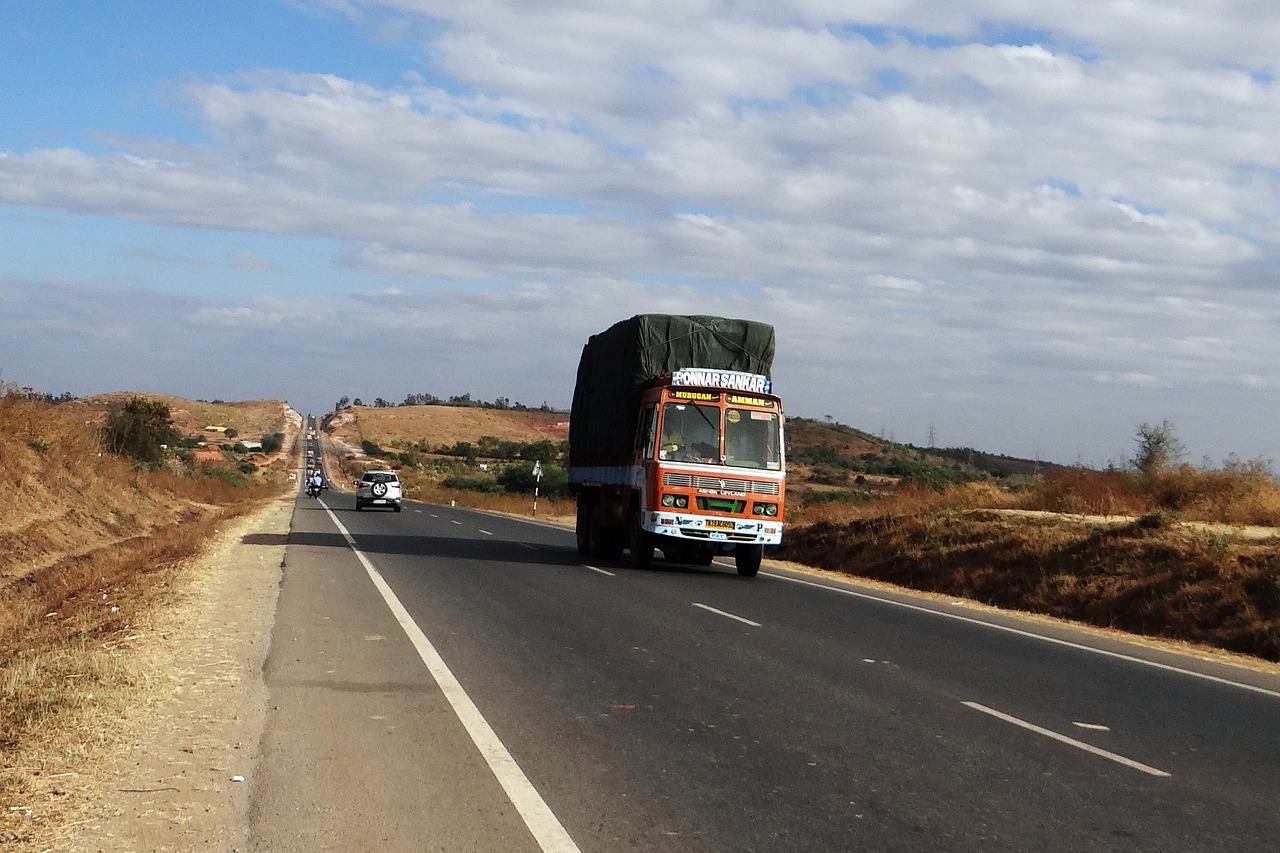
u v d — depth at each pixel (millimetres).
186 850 5461
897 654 12500
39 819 5770
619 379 23547
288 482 111312
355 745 7590
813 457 89125
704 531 21031
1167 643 15930
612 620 14258
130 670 9398
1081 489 27766
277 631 12477
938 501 29391
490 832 5898
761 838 5961
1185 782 7453
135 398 77562
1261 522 23250
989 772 7480
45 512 25062
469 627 13234
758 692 9883
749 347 22953
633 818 6223
